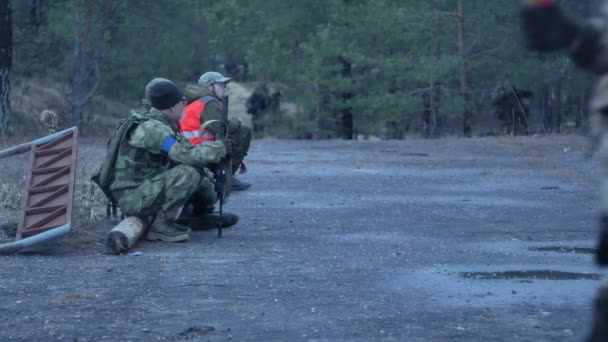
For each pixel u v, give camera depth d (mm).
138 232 9789
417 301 7242
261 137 41500
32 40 32188
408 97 37156
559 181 17141
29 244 9297
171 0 32406
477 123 42125
